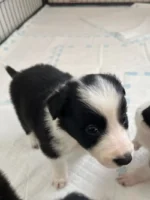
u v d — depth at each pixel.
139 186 0.25
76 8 0.63
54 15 0.60
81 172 0.27
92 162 0.28
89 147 0.19
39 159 0.28
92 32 0.51
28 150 0.30
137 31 0.50
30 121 0.25
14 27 0.56
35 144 0.29
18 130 0.32
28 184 0.26
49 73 0.27
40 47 0.48
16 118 0.33
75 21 0.57
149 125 0.24
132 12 0.58
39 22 0.58
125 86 0.36
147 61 0.41
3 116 0.34
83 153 0.28
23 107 0.26
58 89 0.22
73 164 0.28
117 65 0.41
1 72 0.42
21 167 0.28
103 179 0.26
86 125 0.19
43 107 0.23
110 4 0.62
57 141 0.22
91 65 0.42
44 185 0.26
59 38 0.50
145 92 0.35
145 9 0.58
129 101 0.34
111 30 0.51
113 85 0.20
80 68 0.41
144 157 0.28
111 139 0.18
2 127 0.33
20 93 0.27
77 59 0.43
